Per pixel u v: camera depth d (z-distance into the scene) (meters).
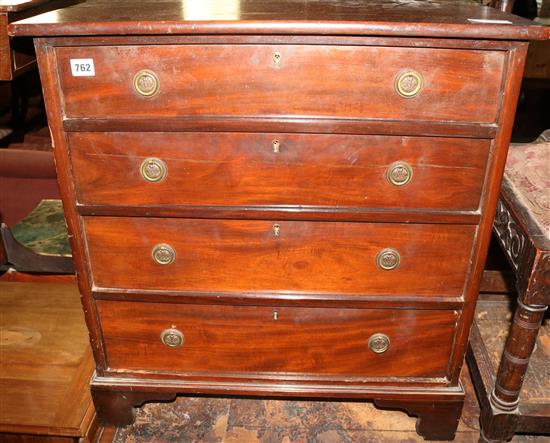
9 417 1.58
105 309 1.45
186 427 1.64
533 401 1.48
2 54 1.62
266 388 1.52
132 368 1.54
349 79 1.14
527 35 1.06
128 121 1.20
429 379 1.51
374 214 1.28
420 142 1.21
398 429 1.64
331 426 1.65
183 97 1.18
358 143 1.21
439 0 1.52
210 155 1.24
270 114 1.19
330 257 1.35
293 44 1.12
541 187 1.44
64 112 1.21
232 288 1.40
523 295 1.29
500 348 1.73
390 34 1.07
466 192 1.26
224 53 1.13
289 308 1.42
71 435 1.55
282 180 1.26
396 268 1.36
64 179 1.27
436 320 1.42
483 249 1.31
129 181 1.27
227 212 1.29
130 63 1.15
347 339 1.46
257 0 1.47
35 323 1.95
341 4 1.39
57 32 1.10
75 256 1.37
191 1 1.45
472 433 1.63
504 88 1.14
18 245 1.70
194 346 1.49
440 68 1.13
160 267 1.38
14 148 2.08
